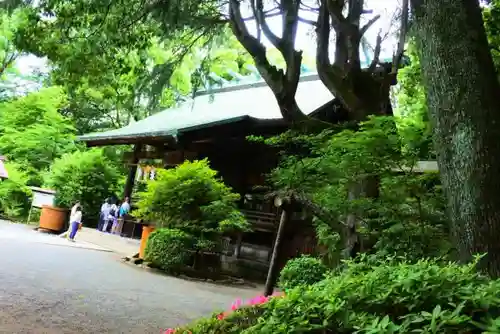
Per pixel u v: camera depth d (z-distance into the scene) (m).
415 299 2.26
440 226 4.64
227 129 15.58
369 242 4.85
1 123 22.19
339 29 6.88
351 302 2.49
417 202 4.81
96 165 19.98
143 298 7.90
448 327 1.95
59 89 22.52
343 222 5.18
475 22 3.69
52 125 22.41
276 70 7.13
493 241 3.20
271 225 14.52
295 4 7.34
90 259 11.60
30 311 5.98
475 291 2.17
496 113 3.47
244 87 20.80
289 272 7.48
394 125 4.96
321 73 6.89
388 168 4.79
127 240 16.75
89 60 8.61
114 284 8.80
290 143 7.30
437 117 3.66
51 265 9.73
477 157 3.36
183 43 10.17
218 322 3.34
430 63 3.76
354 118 6.66
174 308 7.46
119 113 26.47
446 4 3.72
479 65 3.56
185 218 11.91
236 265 14.15
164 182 11.99
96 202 19.86
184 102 20.80
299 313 2.58
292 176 5.51
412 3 4.11
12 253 10.43
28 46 8.50
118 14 8.42
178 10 8.00
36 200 18.69
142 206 12.32
